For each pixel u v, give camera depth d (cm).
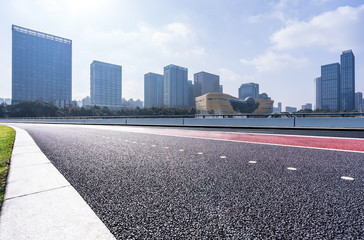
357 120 1162
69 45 19500
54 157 478
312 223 176
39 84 17612
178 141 768
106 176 324
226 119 1770
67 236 158
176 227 172
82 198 235
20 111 9319
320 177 306
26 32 17212
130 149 589
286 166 374
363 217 185
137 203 221
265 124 1525
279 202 220
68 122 4044
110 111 10281
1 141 791
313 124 1305
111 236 159
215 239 154
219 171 346
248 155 482
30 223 177
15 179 304
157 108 10288
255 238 154
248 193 246
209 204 217
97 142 756
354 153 492
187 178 310
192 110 11575
